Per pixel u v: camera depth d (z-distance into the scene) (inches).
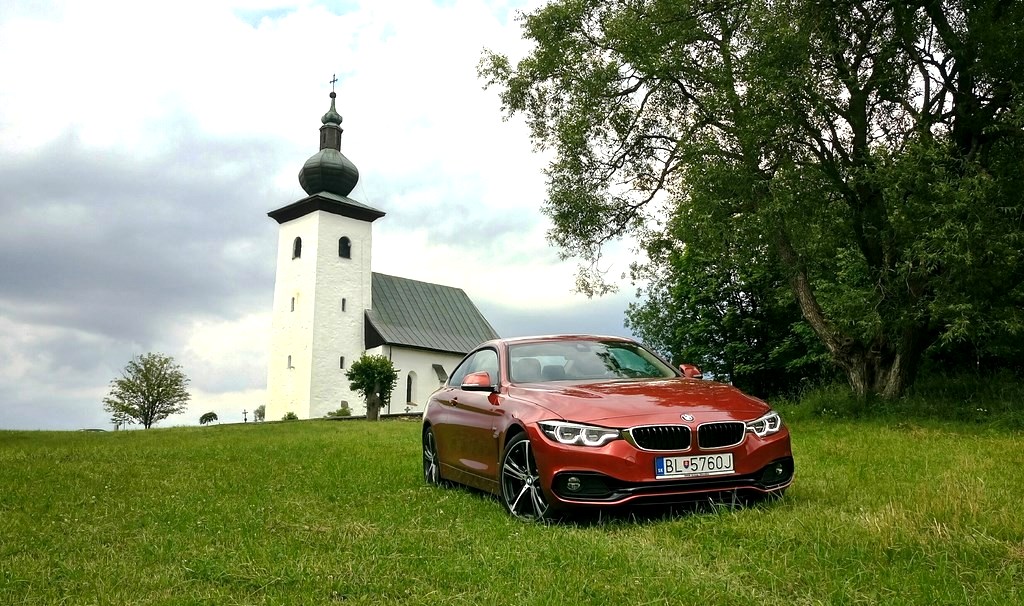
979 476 253.8
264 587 142.6
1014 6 568.1
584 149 739.4
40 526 212.5
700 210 608.7
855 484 243.4
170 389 2768.2
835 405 626.2
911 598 123.8
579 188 761.6
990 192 518.3
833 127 614.5
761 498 209.0
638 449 196.9
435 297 2753.4
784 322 1216.2
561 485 199.9
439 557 162.4
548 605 127.3
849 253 739.4
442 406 291.9
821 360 1005.2
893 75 613.3
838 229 651.5
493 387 247.3
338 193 2576.3
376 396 1331.2
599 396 216.2
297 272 2486.5
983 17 565.9
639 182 764.0
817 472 278.8
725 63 624.7
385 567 154.4
